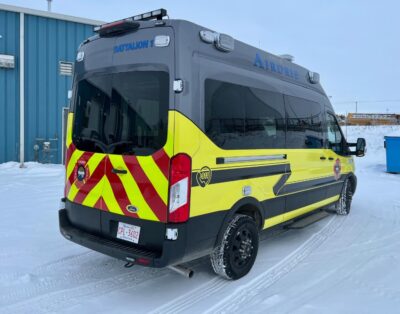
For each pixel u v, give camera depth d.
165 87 3.26
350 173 7.00
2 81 11.45
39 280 3.91
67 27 12.17
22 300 3.49
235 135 3.81
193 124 3.29
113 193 3.58
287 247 5.13
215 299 3.56
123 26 3.54
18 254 4.60
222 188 3.62
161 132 3.25
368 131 28.52
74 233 3.86
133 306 3.42
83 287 3.79
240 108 3.90
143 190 3.34
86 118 3.92
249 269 4.14
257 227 4.22
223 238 3.77
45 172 10.88
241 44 4.03
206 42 3.53
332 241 5.43
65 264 4.36
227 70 3.75
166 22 3.33
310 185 5.42
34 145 11.93
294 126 4.94
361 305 3.43
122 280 3.98
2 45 11.37
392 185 10.63
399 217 6.89
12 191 8.33
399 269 4.32
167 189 3.19
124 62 3.57
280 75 4.74
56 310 3.33
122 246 3.46
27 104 11.79
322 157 5.78
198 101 3.36
